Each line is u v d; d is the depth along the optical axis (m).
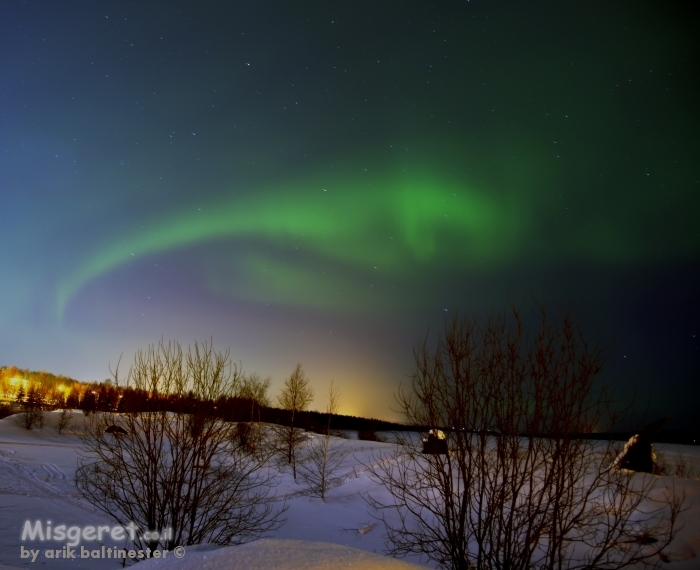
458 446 7.84
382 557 4.56
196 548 5.02
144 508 9.75
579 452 7.53
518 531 7.64
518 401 7.62
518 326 7.87
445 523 7.90
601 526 9.29
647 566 8.58
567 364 7.56
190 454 10.00
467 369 7.99
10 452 29.36
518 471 7.53
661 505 10.52
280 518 16.17
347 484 19.75
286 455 23.86
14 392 63.44
